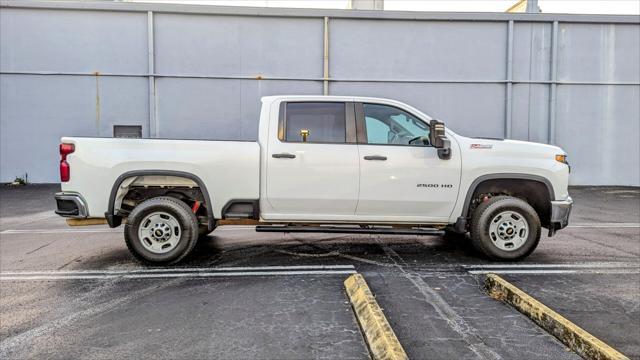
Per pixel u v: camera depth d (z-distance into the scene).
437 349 2.99
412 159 5.04
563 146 15.00
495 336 3.20
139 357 2.90
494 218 5.11
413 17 14.66
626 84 14.89
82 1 14.12
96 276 4.71
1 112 14.24
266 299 3.97
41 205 10.52
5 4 13.93
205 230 5.87
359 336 3.21
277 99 5.19
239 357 2.89
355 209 5.10
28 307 3.82
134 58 14.41
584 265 5.08
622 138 14.96
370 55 14.80
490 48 14.84
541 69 14.88
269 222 5.19
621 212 9.49
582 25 14.77
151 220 5.01
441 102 14.95
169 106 14.54
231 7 14.36
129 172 4.88
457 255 5.58
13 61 14.18
